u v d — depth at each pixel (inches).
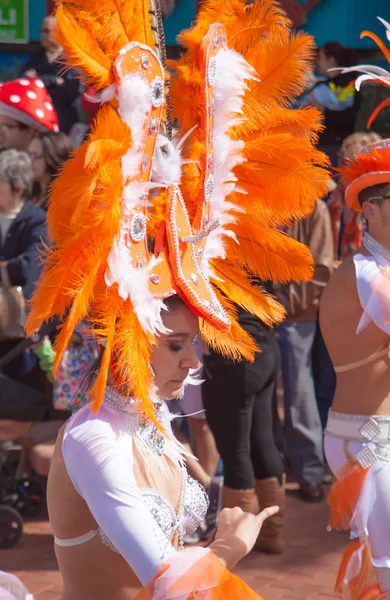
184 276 203.0
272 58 231.6
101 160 179.2
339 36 1115.3
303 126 235.9
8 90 599.8
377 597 315.0
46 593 432.1
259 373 450.9
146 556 183.6
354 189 341.4
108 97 184.1
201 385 466.9
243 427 456.4
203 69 213.8
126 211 188.2
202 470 480.1
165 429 211.3
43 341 505.0
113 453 192.9
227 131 225.1
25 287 494.9
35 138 559.5
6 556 480.1
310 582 451.2
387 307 312.8
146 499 198.5
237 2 226.5
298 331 568.4
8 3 1123.9
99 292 190.5
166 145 206.8
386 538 314.7
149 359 199.0
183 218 206.5
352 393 328.5
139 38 190.5
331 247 550.3
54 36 177.0
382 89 706.8
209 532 502.0
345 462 327.0
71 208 184.1
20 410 484.1
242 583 187.2
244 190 234.2
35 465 492.7
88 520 199.6
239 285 241.0
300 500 576.7
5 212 516.7
